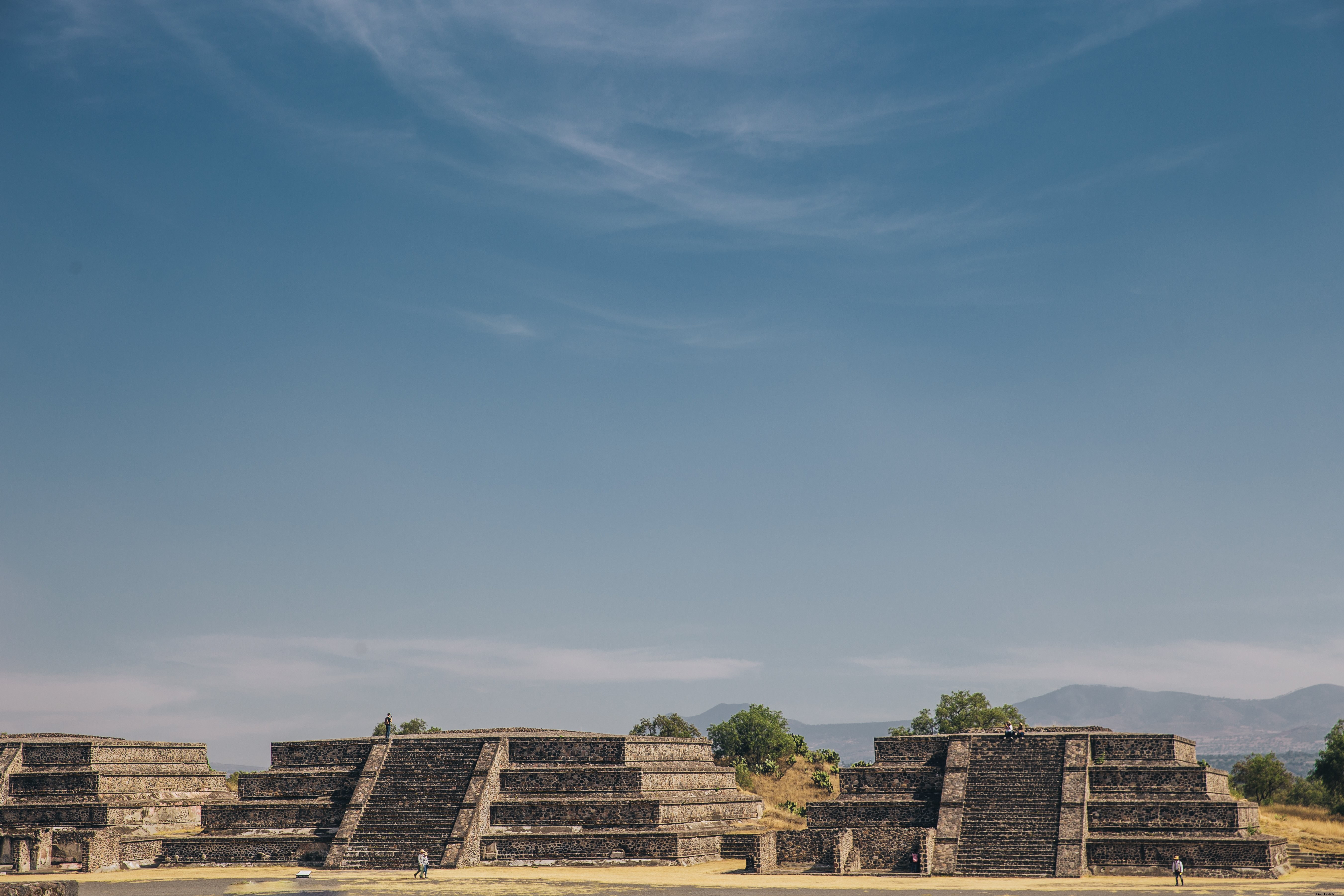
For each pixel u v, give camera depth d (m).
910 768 86.94
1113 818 78.94
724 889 68.88
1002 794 81.31
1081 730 88.31
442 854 83.69
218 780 104.12
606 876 77.75
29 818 92.25
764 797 130.75
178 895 69.94
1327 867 81.06
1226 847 73.31
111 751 97.44
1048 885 69.44
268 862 88.69
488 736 93.75
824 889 68.44
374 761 93.06
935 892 66.50
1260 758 156.75
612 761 91.25
